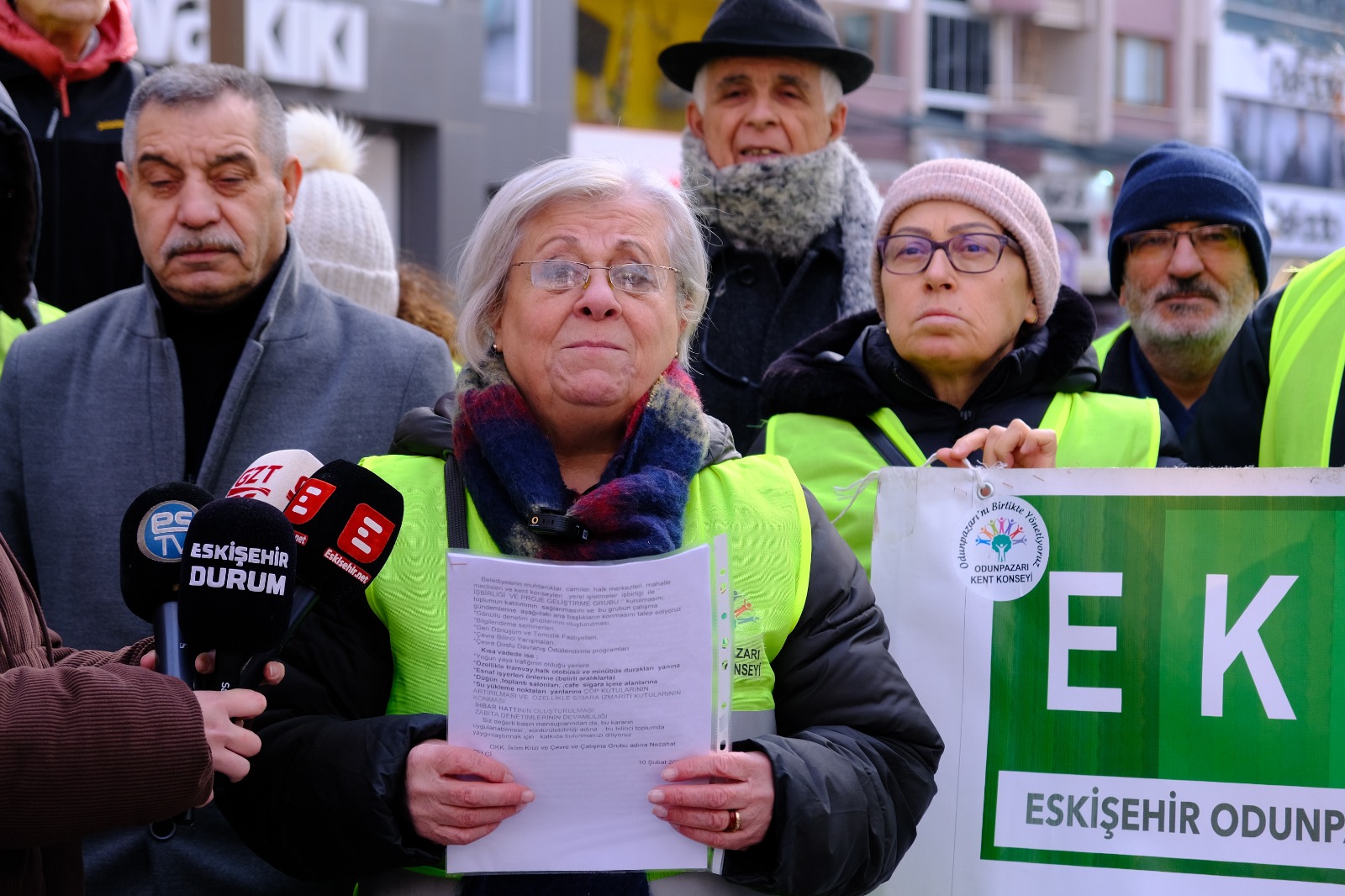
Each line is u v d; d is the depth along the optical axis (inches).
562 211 94.4
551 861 82.8
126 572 83.0
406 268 189.9
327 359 127.7
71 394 124.6
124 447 122.6
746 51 164.6
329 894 112.5
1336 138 1130.7
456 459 95.1
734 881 84.1
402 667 90.4
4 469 123.4
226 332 128.7
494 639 82.2
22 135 120.5
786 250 162.6
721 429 99.9
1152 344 161.3
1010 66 984.3
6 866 77.9
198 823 112.5
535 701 81.9
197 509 85.0
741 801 81.7
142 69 177.2
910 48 917.2
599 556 87.5
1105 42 1000.9
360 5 551.2
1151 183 160.7
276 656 84.4
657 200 96.6
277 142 129.3
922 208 123.2
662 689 82.0
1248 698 97.5
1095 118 1003.3
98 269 168.9
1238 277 158.6
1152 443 121.6
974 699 101.4
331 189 164.7
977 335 120.9
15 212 124.2
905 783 90.4
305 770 83.9
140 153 124.9
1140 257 161.2
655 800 81.4
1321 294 123.0
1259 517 99.0
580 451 97.0
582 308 92.0
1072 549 101.5
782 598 91.8
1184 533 100.0
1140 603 100.0
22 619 84.7
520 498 89.1
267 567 78.0
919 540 104.1
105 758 73.7
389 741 83.2
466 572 82.2
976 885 99.3
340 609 90.1
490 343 97.3
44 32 166.1
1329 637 97.0
